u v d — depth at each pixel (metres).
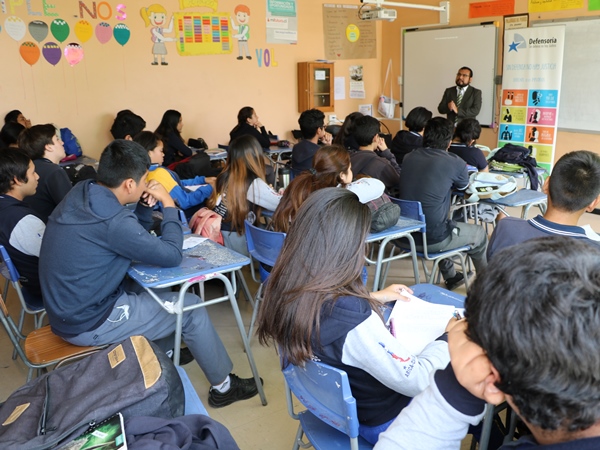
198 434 1.11
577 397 0.50
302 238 1.22
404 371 1.24
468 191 3.45
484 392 0.60
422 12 7.41
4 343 3.04
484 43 6.69
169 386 1.18
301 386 1.44
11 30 5.40
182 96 6.55
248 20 6.86
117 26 5.98
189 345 2.28
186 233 2.77
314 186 2.57
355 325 1.20
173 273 2.08
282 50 7.22
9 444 1.03
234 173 3.05
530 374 0.51
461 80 6.68
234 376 2.47
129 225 1.98
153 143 3.76
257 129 6.16
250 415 2.35
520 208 6.02
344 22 7.68
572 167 1.80
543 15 6.08
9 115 5.27
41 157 3.29
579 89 5.91
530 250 0.56
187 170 4.95
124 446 0.99
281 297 1.24
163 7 6.23
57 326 2.03
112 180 2.05
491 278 0.56
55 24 5.62
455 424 0.74
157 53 6.29
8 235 2.38
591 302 0.50
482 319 0.55
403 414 0.79
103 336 2.05
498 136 6.57
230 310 3.36
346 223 1.20
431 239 3.21
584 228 1.86
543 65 5.97
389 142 6.30
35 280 2.49
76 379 1.25
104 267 1.99
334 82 7.73
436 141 3.32
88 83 5.92
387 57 8.05
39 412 1.15
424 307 1.64
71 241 1.94
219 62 6.74
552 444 0.53
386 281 3.82
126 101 6.19
